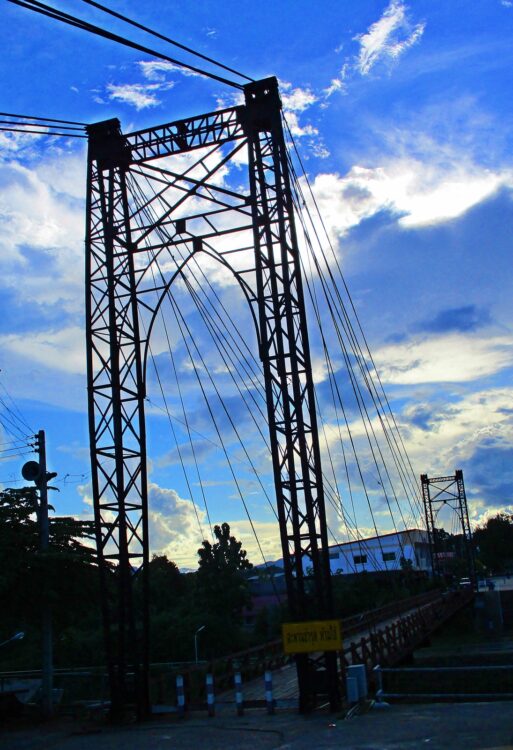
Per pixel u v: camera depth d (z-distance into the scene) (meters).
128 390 22.88
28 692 25.62
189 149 23.12
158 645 55.84
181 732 17.47
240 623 66.88
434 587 82.62
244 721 18.45
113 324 22.95
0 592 21.16
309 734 15.38
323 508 20.31
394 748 12.79
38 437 23.69
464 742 12.80
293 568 20.52
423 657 52.41
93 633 48.66
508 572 160.12
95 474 22.38
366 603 69.44
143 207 23.38
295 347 20.95
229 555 67.12
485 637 71.69
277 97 22.39
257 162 22.22
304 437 20.64
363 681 19.38
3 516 23.33
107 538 22.16
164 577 79.81
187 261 22.92
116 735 17.97
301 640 19.20
